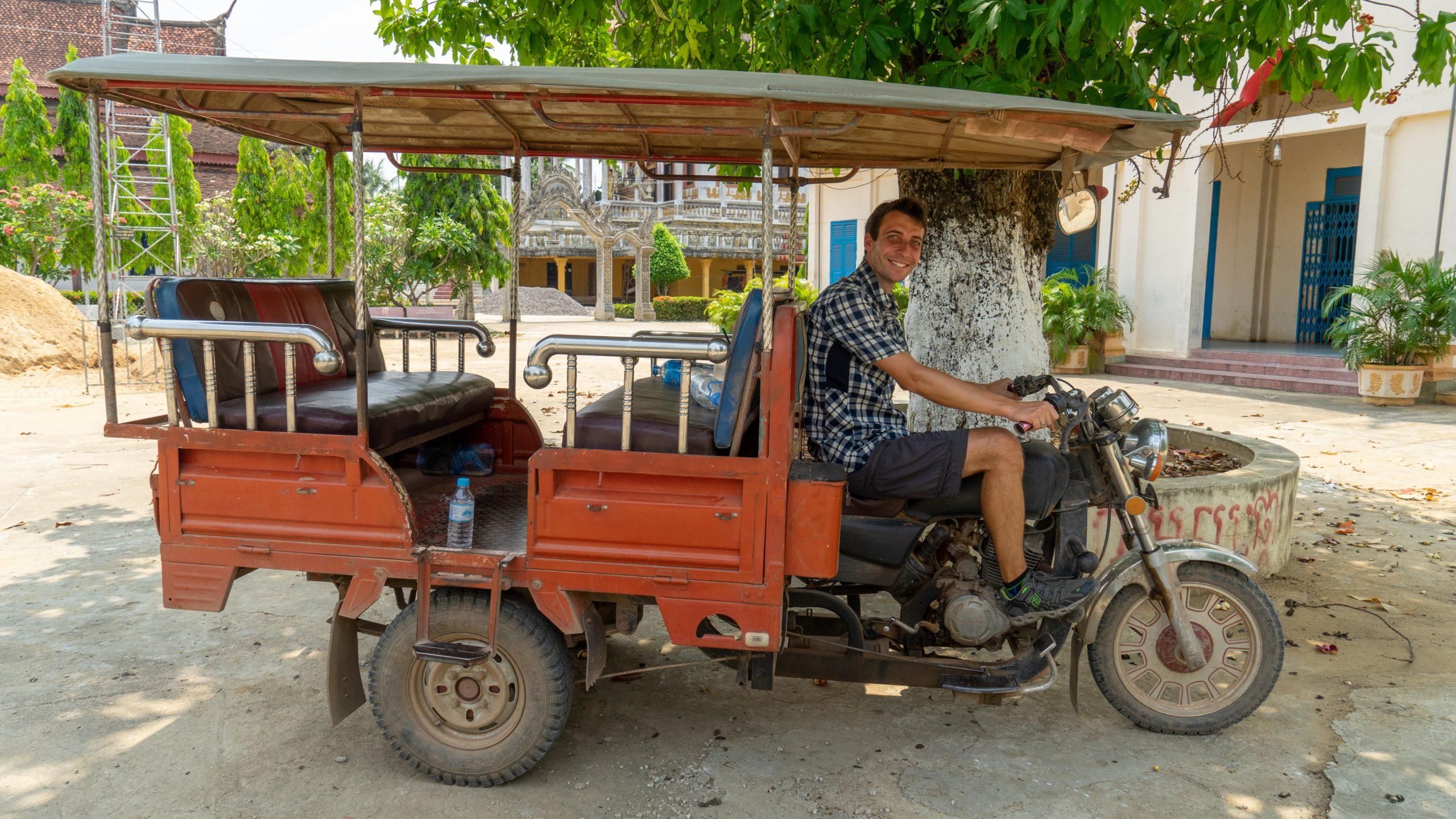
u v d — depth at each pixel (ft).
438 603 10.24
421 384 13.25
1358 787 10.30
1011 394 12.14
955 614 10.75
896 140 12.54
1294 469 17.53
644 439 10.09
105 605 15.71
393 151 14.03
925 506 11.02
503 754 10.21
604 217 126.93
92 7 121.60
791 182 14.20
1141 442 10.94
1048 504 10.93
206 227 71.41
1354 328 38.29
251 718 11.91
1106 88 14.15
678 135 12.88
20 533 19.77
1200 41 14.25
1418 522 21.09
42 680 12.87
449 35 21.68
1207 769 10.74
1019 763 10.90
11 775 10.46
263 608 15.78
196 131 114.01
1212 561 11.07
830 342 11.32
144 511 21.57
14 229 65.31
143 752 11.01
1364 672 13.38
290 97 10.89
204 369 10.64
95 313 71.56
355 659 10.85
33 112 81.15
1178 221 47.91
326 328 13.73
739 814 9.83
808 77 9.49
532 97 9.30
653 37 21.66
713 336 10.69
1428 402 38.09
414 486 13.50
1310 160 51.29
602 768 10.80
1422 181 38.73
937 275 18.22
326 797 10.14
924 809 9.92
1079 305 49.62
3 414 34.63
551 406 39.04
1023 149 13.02
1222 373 45.65
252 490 10.19
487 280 94.73
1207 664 11.54
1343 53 14.20
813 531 9.68
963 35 15.24
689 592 9.88
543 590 10.03
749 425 10.74
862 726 11.88
